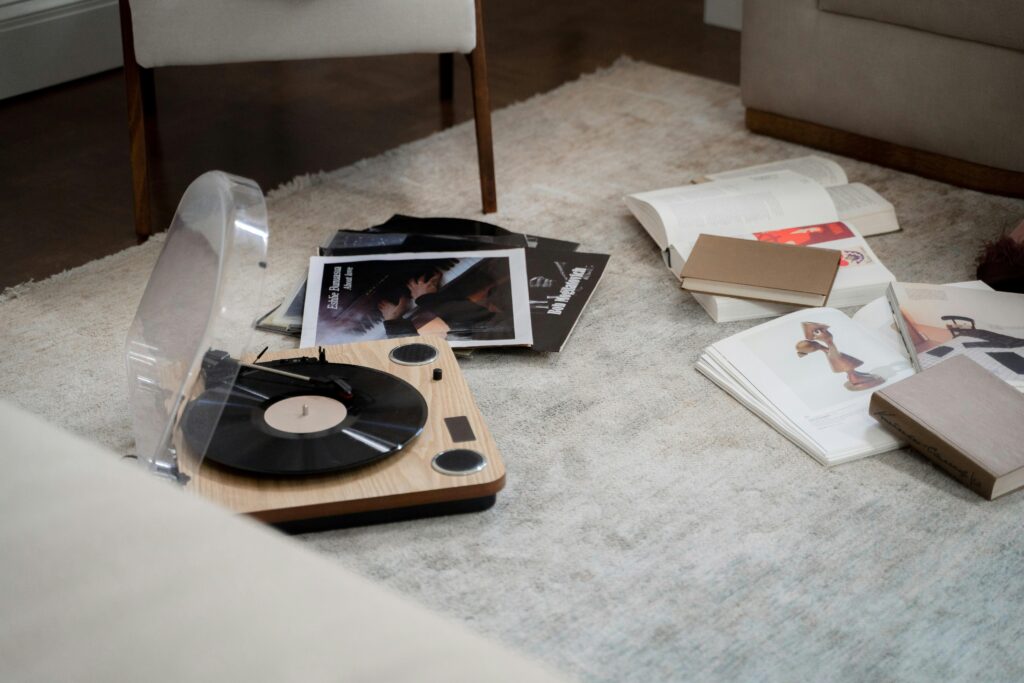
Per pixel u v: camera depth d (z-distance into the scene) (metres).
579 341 1.62
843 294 1.69
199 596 0.51
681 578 1.16
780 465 1.35
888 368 1.49
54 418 1.44
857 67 2.19
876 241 1.93
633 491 1.30
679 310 1.71
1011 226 1.98
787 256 1.71
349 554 1.18
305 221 2.00
